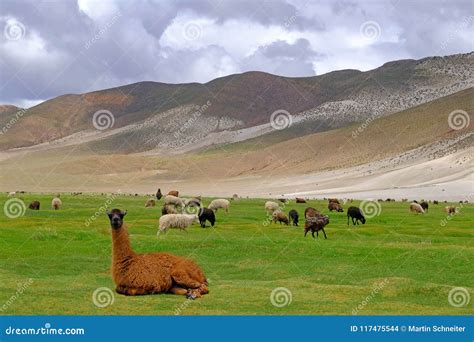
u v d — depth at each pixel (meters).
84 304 20.33
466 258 33.59
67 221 56.25
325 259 33.22
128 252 21.44
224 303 20.89
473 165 183.88
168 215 46.97
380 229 52.66
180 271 21.56
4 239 39.31
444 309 21.73
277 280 26.59
